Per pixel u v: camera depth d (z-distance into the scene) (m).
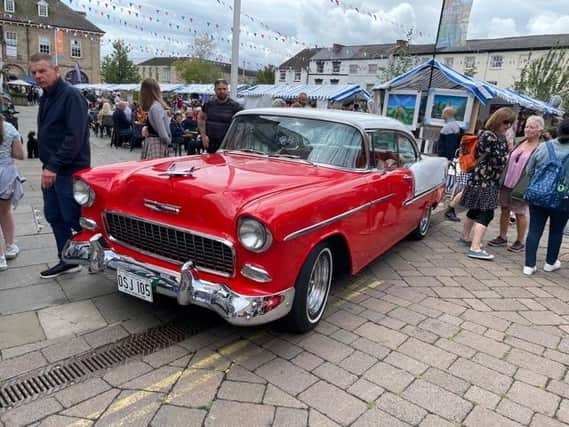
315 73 54.81
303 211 2.78
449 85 11.26
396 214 4.39
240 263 2.71
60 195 3.71
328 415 2.38
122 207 3.19
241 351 2.96
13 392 2.42
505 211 5.64
